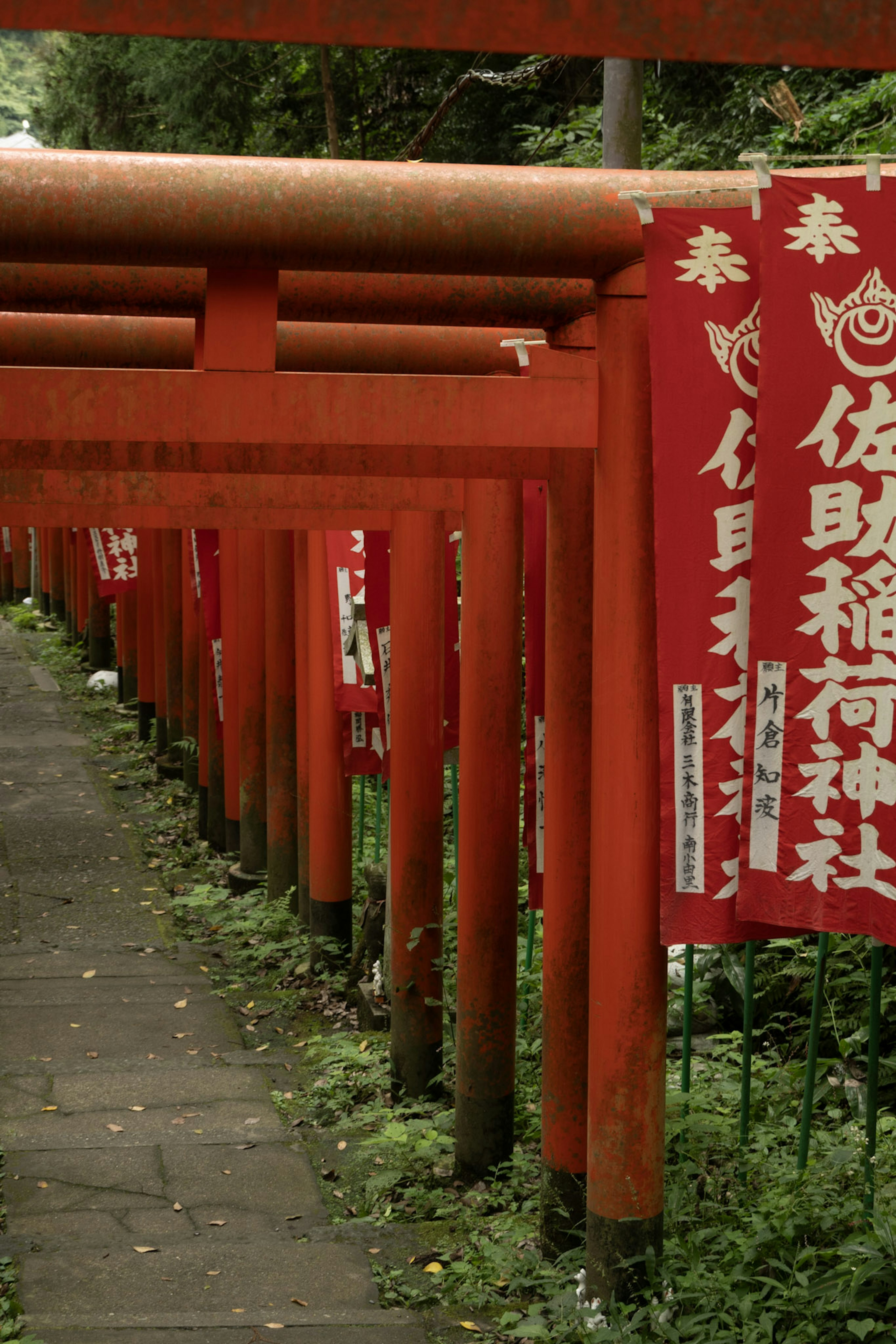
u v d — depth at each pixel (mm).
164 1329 4449
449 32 1363
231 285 3742
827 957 5973
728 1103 5543
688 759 3814
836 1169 4574
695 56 1382
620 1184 4230
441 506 5777
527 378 3957
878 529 3598
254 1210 5629
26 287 4102
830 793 3703
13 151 3439
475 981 5848
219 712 11984
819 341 3574
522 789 9367
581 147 10648
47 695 19578
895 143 7590
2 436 3725
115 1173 5957
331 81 14305
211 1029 8047
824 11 1383
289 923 9625
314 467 4426
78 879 11438
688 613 3775
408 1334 4469
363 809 9836
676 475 3736
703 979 6582
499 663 5785
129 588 15797
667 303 3672
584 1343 4074
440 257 3676
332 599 8266
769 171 3570
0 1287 4891
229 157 3555
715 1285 4129
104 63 17906
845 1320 3949
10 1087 7035
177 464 4309
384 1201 5730
